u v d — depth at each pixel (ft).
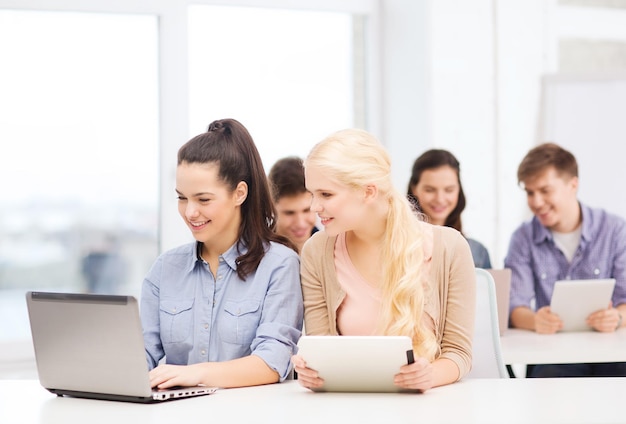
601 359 10.19
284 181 12.28
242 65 16.03
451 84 16.56
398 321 7.88
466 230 16.80
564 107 17.58
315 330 8.45
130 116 15.15
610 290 11.87
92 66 14.90
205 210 8.25
